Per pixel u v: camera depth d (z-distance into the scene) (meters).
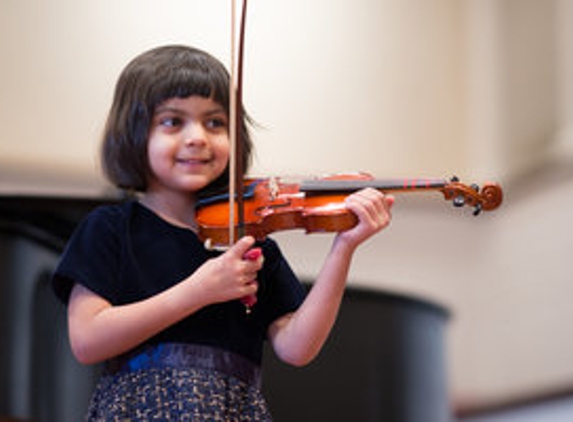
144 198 2.47
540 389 7.24
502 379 7.22
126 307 2.19
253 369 2.33
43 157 5.95
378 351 4.64
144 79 2.38
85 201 4.17
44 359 4.18
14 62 6.00
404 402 4.70
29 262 4.21
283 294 2.46
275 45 6.96
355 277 7.14
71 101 6.07
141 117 2.37
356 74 7.25
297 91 7.03
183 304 2.14
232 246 2.20
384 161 7.29
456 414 7.12
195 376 2.20
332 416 4.54
